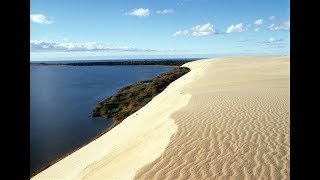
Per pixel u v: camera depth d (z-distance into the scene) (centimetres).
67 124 2711
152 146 1091
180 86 3603
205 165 814
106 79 8069
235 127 1160
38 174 1430
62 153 1859
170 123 1304
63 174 1371
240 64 6575
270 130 1111
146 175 784
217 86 2967
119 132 2044
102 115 3070
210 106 1669
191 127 1182
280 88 2455
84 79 8312
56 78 9044
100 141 1927
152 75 9019
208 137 1045
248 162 821
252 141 990
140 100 3472
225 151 908
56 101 4175
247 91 2330
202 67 6869
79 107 3647
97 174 1110
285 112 1426
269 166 792
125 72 11481
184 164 830
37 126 2650
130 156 1128
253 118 1305
